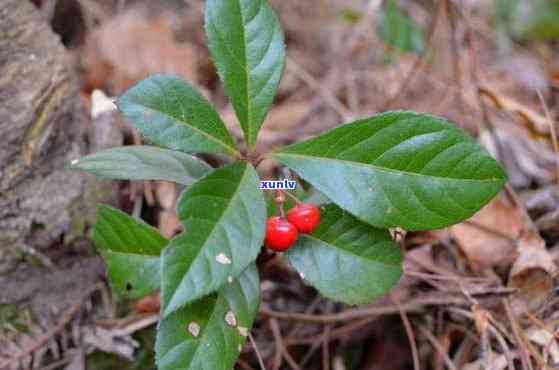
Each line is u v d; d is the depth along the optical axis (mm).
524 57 517
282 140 448
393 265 298
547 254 359
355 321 372
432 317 365
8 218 341
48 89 347
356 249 298
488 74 493
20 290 347
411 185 286
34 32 347
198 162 302
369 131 285
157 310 357
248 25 292
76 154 358
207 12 289
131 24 485
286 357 362
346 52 534
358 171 286
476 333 353
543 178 412
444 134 284
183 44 497
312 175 286
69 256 355
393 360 387
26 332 345
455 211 286
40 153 345
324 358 369
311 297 383
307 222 286
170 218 375
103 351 353
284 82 512
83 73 459
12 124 337
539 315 348
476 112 430
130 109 285
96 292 358
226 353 290
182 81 289
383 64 521
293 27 568
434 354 367
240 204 277
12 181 339
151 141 285
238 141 426
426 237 378
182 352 286
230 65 290
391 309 360
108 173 292
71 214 351
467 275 371
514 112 425
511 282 359
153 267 311
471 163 285
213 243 271
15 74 341
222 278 268
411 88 486
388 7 504
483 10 549
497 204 385
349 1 576
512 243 375
